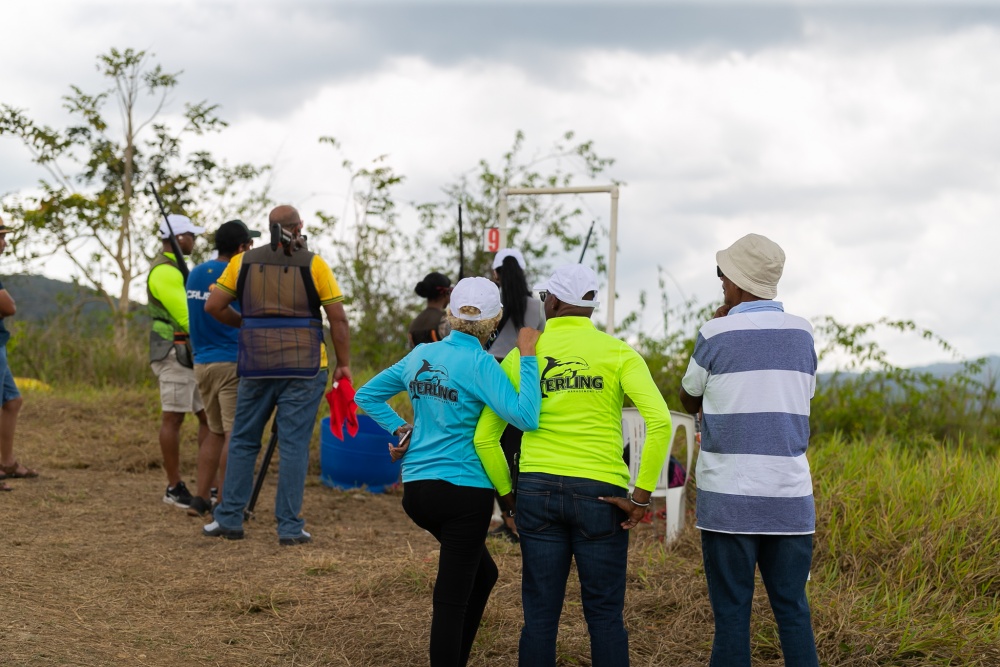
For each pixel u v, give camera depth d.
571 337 3.79
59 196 14.93
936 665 4.23
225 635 4.59
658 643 4.50
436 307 7.23
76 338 13.14
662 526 6.55
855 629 4.46
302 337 6.15
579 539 3.70
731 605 3.60
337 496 7.75
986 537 5.42
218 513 6.28
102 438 8.97
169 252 7.09
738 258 3.72
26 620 4.42
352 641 4.55
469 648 4.11
